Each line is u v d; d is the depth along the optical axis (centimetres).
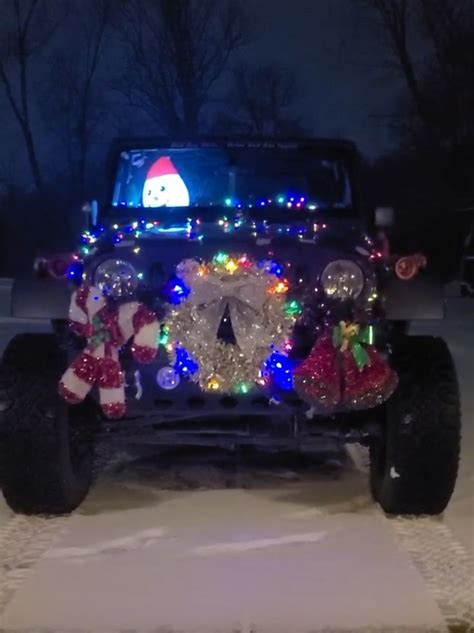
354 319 460
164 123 3822
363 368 453
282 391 458
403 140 3288
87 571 419
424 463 473
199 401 461
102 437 500
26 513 498
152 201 612
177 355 454
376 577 412
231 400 460
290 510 506
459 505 514
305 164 621
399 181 3228
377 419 494
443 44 3089
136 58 3797
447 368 483
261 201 612
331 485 557
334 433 489
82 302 460
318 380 446
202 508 510
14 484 481
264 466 603
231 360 451
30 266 501
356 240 498
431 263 564
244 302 453
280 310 455
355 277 466
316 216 602
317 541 456
